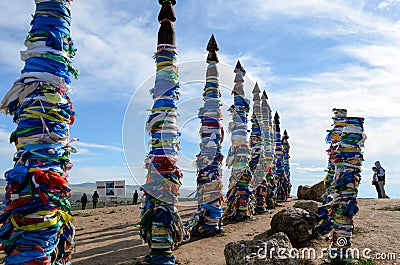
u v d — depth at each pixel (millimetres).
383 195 18797
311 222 8867
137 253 8789
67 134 4949
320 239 8961
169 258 6855
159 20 7781
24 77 4703
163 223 6855
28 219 4383
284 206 18000
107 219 16406
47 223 4445
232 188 13047
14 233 4379
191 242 9609
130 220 15531
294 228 8555
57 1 4961
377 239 8477
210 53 11508
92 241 10797
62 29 4957
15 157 4586
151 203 7082
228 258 6477
